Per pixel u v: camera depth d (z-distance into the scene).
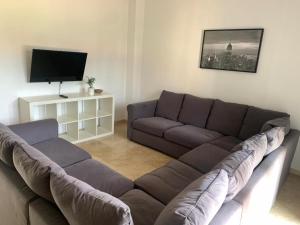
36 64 3.25
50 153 2.28
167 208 1.13
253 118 3.07
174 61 4.13
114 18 4.27
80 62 3.76
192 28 3.81
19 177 1.63
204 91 3.86
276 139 2.10
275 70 3.12
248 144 1.79
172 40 4.09
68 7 3.62
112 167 3.01
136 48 4.53
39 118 3.63
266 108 3.27
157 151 3.53
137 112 3.78
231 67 3.48
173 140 3.25
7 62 3.16
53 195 1.25
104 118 4.29
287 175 2.91
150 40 4.41
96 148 3.55
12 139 1.74
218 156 2.44
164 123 3.59
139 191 1.81
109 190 1.80
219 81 3.66
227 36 3.44
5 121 3.30
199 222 1.00
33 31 3.32
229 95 3.59
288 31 2.95
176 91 4.21
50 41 3.52
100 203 1.04
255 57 3.24
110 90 4.57
